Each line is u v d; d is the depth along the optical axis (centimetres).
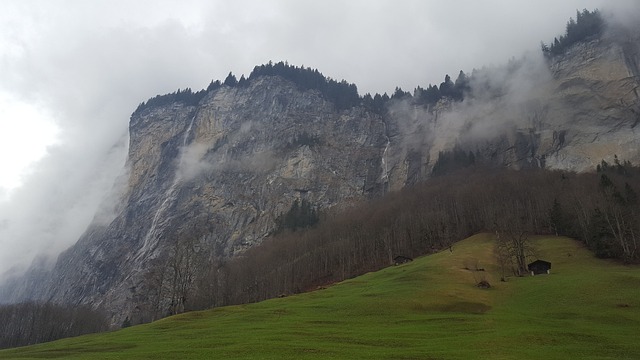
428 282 9894
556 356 4425
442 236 19125
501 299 8431
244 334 6241
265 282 19188
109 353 5516
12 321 18625
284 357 4625
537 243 14562
